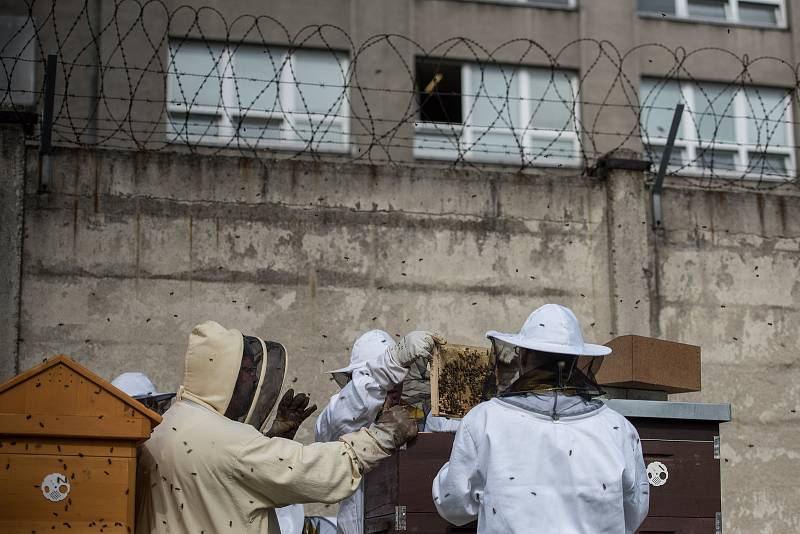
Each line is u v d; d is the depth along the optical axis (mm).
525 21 17016
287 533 5410
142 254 7293
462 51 16688
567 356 4098
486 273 7738
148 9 15320
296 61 15844
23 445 3719
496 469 3961
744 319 8023
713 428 5039
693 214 8117
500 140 16469
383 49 16297
